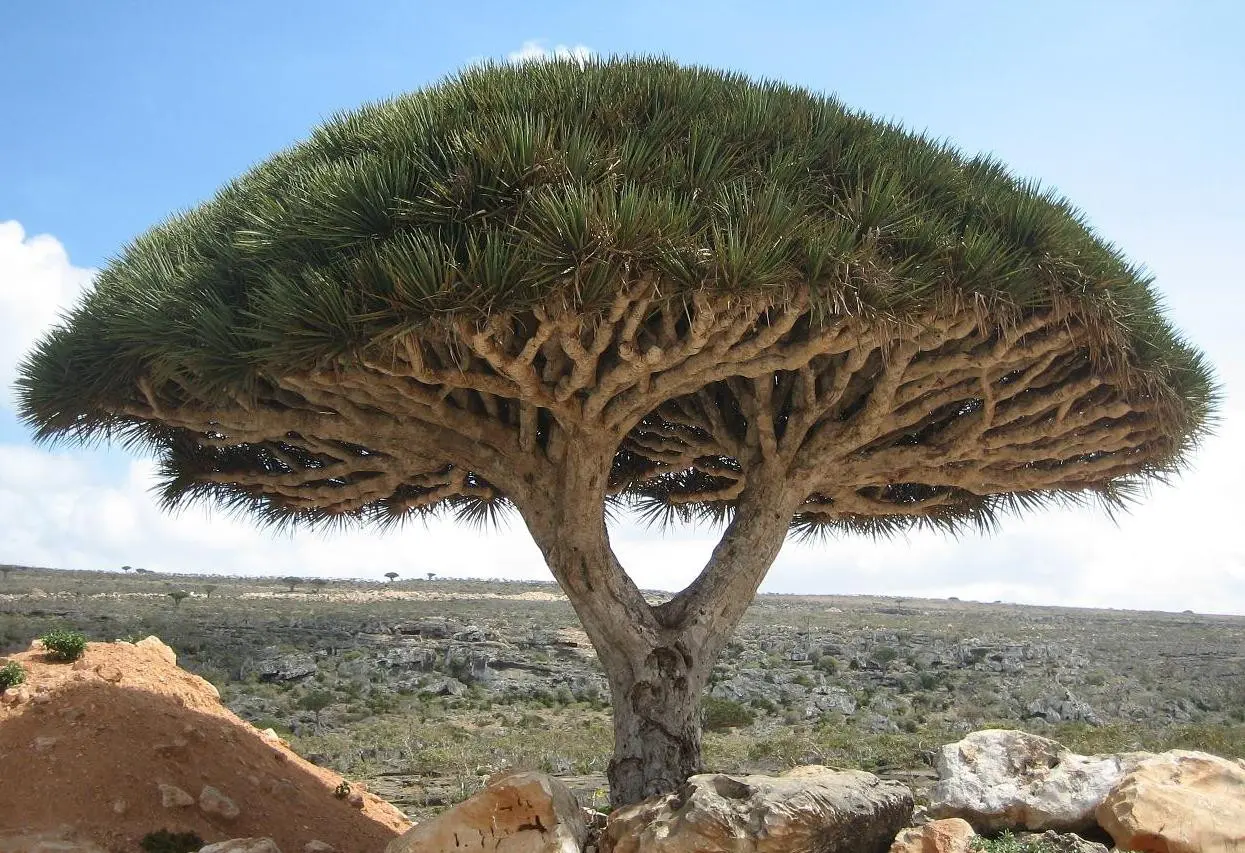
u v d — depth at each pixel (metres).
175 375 8.23
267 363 7.65
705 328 7.28
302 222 7.91
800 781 6.87
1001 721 35.84
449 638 52.19
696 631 8.96
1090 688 44.09
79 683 9.82
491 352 7.32
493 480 9.34
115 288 8.99
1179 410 9.27
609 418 8.39
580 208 6.87
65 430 9.26
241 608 60.78
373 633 52.72
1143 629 70.50
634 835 6.74
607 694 42.97
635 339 7.78
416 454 9.41
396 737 32.62
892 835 7.13
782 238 7.26
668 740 8.59
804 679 45.16
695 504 11.91
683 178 7.66
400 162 7.73
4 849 7.48
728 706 36.44
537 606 72.56
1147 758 7.39
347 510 10.58
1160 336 9.30
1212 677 47.59
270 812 9.67
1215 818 6.55
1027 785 7.38
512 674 46.53
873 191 7.93
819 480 9.38
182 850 8.23
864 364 9.04
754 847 6.33
